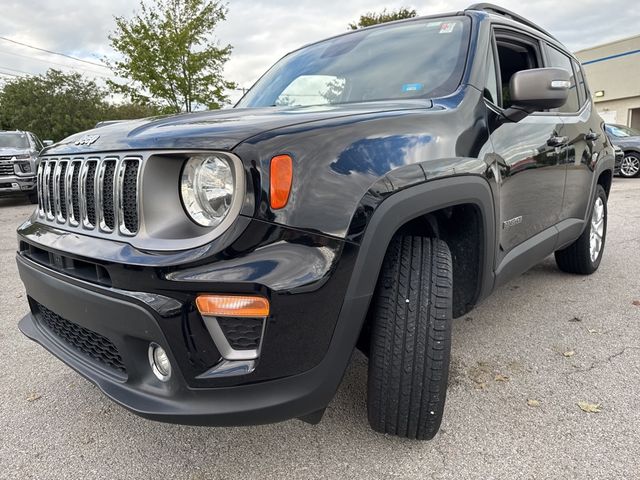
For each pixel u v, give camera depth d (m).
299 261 1.43
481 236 2.08
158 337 1.47
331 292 1.48
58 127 32.69
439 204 1.77
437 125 1.89
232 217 1.42
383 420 1.84
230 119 1.72
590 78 24.25
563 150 2.98
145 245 1.51
